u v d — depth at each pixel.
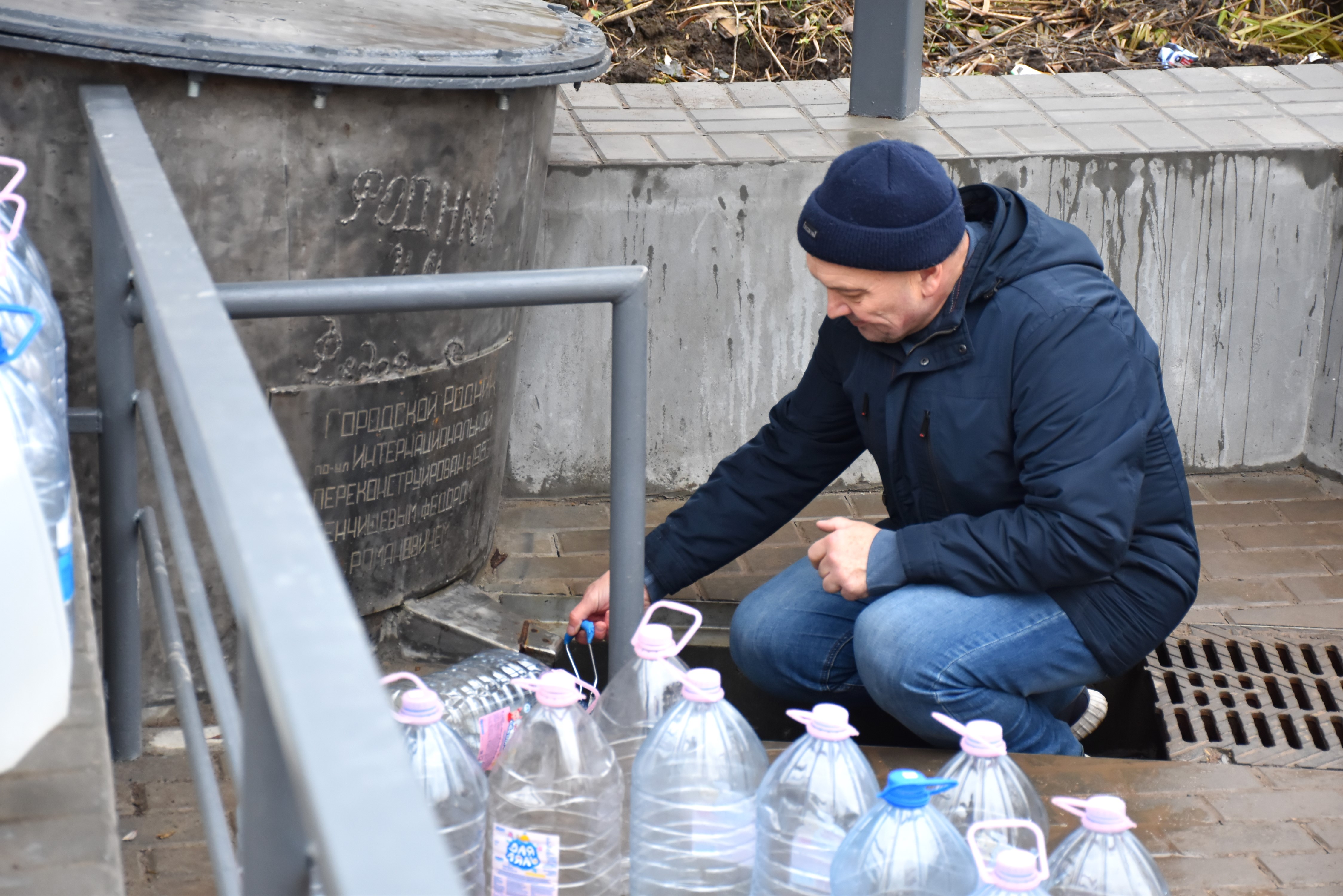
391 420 2.32
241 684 0.70
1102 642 2.06
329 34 2.07
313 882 0.83
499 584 2.81
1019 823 1.29
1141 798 2.03
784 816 1.52
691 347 3.10
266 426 0.75
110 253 1.73
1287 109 3.45
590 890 1.54
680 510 2.38
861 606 2.32
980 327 1.98
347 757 0.52
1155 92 3.63
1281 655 2.59
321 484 2.28
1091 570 1.96
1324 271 3.21
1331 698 2.40
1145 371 1.97
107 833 1.00
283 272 2.07
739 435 3.18
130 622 2.01
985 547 2.00
